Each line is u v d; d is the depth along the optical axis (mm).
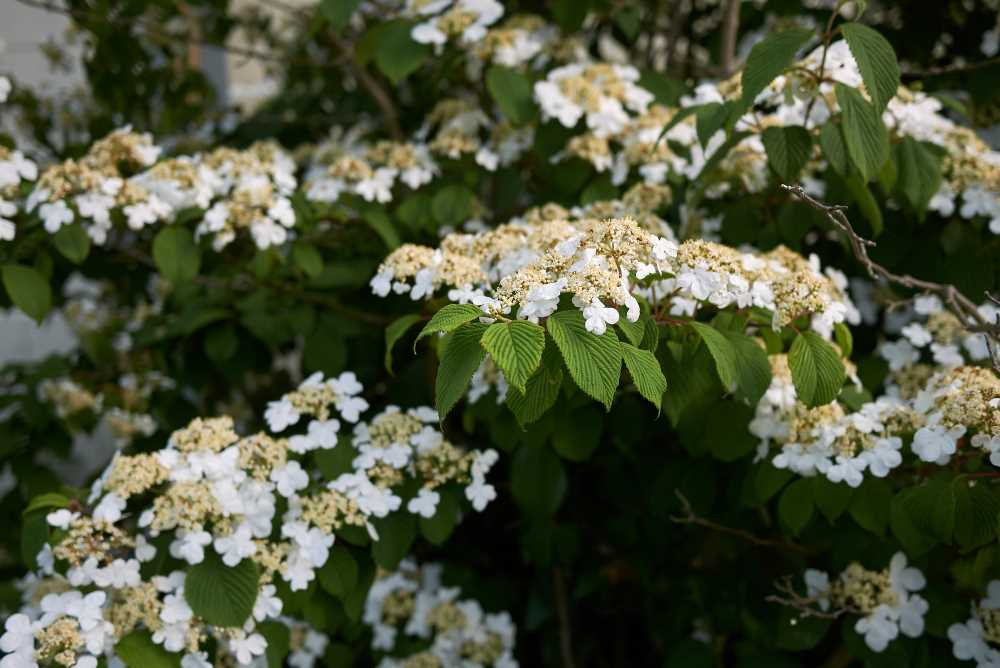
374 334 1442
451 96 1665
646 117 1299
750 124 1199
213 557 1063
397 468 1125
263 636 1094
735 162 1236
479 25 1311
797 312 1049
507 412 1152
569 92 1291
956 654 1090
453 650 1338
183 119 1775
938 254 1244
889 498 1076
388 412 1144
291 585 1074
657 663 1540
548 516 1261
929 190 1171
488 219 1450
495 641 1344
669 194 1259
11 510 1479
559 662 1460
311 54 1979
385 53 1330
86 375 1555
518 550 1562
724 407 1122
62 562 1072
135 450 1398
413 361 1544
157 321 1507
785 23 1521
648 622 1438
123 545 1086
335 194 1329
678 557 1375
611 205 1236
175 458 1082
